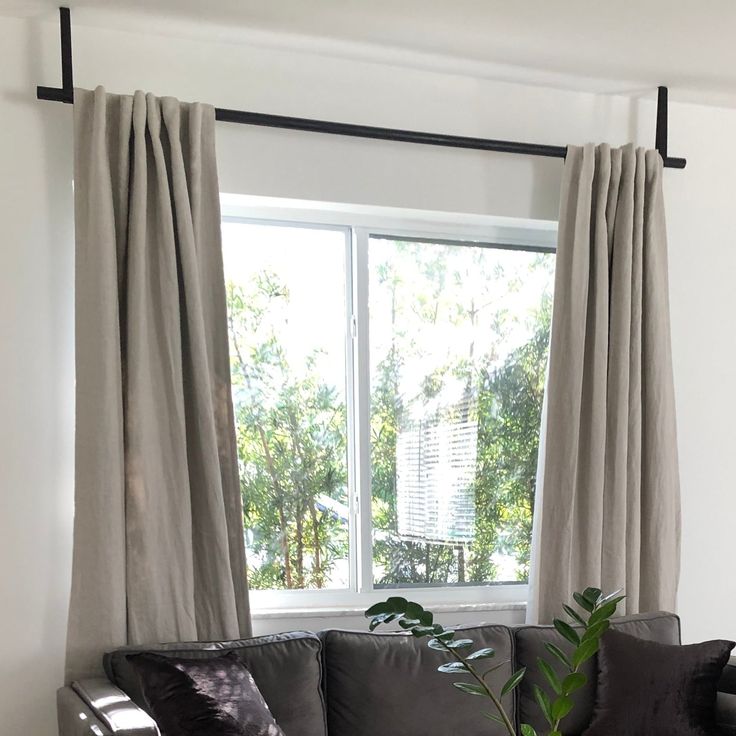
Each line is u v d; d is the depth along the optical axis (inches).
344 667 109.2
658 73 131.6
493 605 132.4
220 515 111.1
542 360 142.6
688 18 113.3
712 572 142.6
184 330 113.0
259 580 125.8
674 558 133.3
